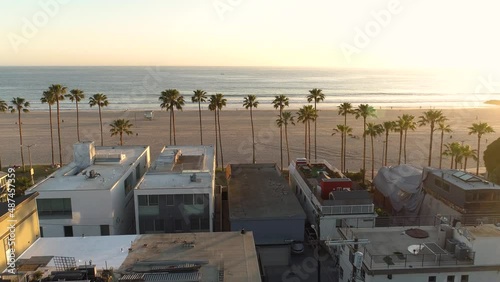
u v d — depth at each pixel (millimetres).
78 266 25359
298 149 96500
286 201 47844
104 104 95562
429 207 47969
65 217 40594
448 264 27078
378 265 27094
